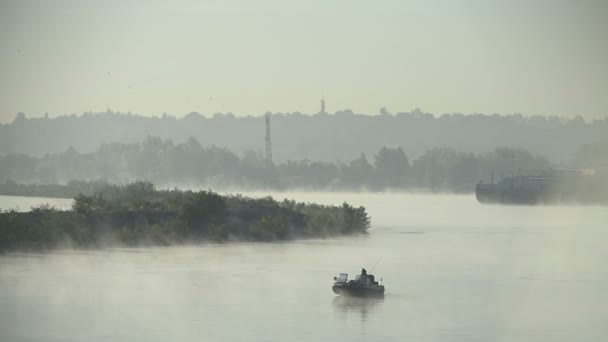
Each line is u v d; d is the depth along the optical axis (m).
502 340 99.94
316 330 103.19
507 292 132.00
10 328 102.44
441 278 146.00
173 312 111.94
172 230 191.62
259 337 99.06
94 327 103.00
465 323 108.44
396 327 105.31
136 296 122.56
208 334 100.19
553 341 100.00
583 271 157.75
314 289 131.00
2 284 130.75
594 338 101.69
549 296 128.75
